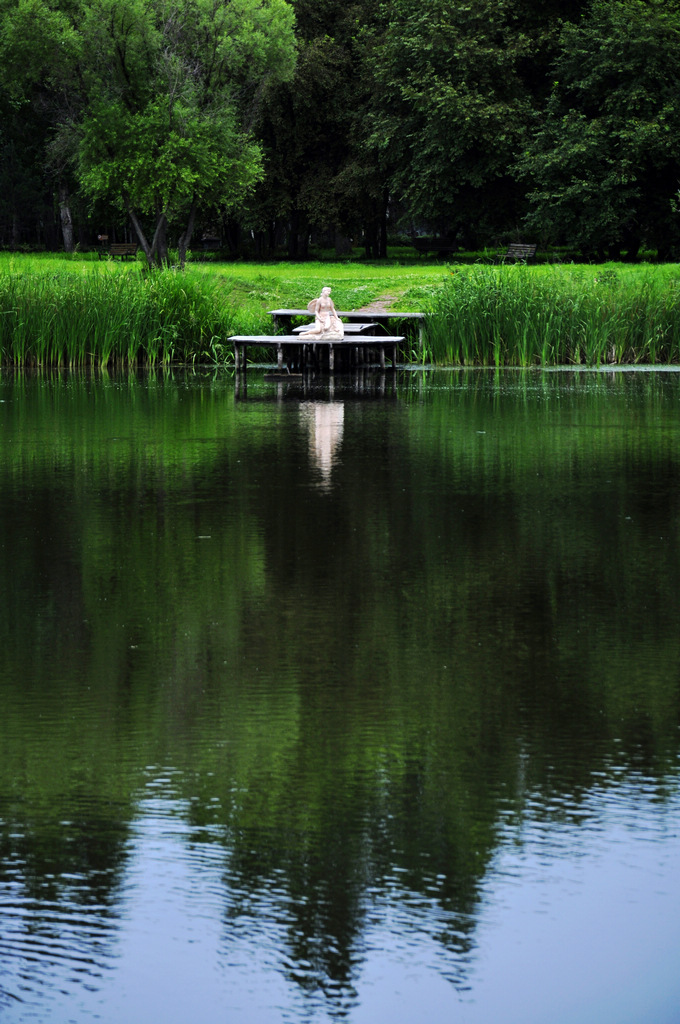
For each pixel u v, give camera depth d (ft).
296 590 43.01
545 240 260.42
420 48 254.06
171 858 22.33
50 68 203.31
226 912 20.51
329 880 21.54
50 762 26.94
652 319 142.00
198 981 18.72
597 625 38.50
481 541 50.96
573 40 241.76
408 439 82.53
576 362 140.97
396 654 35.37
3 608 40.70
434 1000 18.37
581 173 240.12
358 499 60.44
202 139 199.52
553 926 20.13
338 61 292.40
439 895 20.94
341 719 29.81
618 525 54.03
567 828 23.54
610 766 26.68
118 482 65.41
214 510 57.67
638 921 20.22
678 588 43.09
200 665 34.30
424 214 272.92
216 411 99.30
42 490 63.05
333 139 307.99
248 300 161.68
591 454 75.41
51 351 141.69
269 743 28.12
